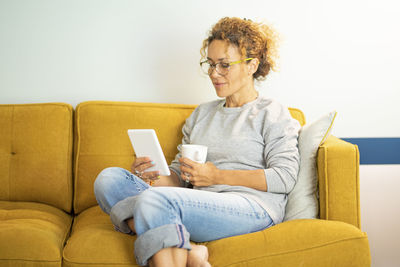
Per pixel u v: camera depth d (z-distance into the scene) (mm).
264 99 1697
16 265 1280
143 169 1501
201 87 2225
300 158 1570
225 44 1621
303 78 2244
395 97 2277
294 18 2213
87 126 1905
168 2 2162
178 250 1195
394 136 2297
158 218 1225
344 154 1461
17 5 2088
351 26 2229
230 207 1371
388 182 2297
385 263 2301
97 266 1269
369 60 2250
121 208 1361
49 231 1462
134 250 1228
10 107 1922
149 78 2195
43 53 2123
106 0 2129
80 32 2131
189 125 1849
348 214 1464
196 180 1508
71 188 1911
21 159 1877
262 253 1292
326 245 1320
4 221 1505
